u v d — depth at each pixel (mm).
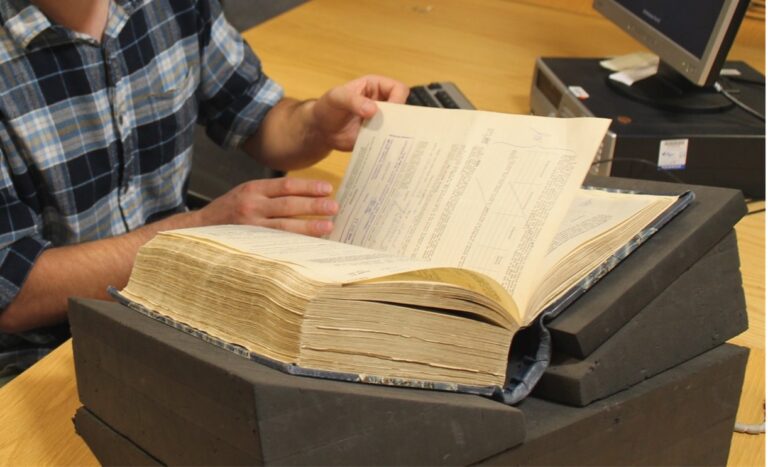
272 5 3408
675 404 647
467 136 752
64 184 1147
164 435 573
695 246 643
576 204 721
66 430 775
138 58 1201
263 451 471
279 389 472
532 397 623
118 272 1104
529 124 720
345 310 517
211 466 526
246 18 3312
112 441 640
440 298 547
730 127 1272
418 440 522
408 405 514
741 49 1741
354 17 1965
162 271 643
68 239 1196
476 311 563
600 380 604
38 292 1089
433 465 532
